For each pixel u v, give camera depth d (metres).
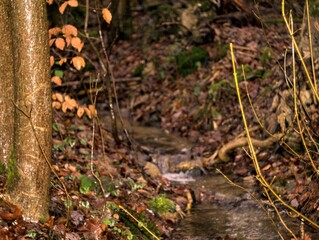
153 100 14.62
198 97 13.46
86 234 6.32
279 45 13.38
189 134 12.60
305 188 8.42
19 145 5.87
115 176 8.48
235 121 11.94
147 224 7.39
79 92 14.42
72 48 14.68
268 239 7.29
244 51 13.98
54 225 6.05
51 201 6.57
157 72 15.48
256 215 8.18
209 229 7.77
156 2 17.58
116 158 9.70
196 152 11.41
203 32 15.44
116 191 7.75
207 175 10.34
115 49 17.11
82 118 11.57
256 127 10.86
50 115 5.92
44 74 5.81
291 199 8.38
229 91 12.64
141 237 7.11
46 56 5.83
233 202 8.84
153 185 9.09
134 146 10.95
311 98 9.38
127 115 14.42
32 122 5.80
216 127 12.23
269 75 12.19
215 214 8.38
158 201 8.23
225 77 13.29
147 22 17.33
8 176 6.00
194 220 8.16
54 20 15.20
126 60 16.50
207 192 9.29
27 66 5.74
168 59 15.55
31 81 5.75
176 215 8.20
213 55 14.57
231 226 7.85
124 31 17.53
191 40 15.60
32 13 5.71
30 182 5.89
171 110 13.91
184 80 14.54
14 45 5.78
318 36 9.53
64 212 6.50
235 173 10.15
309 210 7.88
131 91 15.28
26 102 5.77
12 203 5.93
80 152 8.91
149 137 12.72
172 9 16.53
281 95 10.14
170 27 16.59
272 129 10.38
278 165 9.57
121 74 16.11
